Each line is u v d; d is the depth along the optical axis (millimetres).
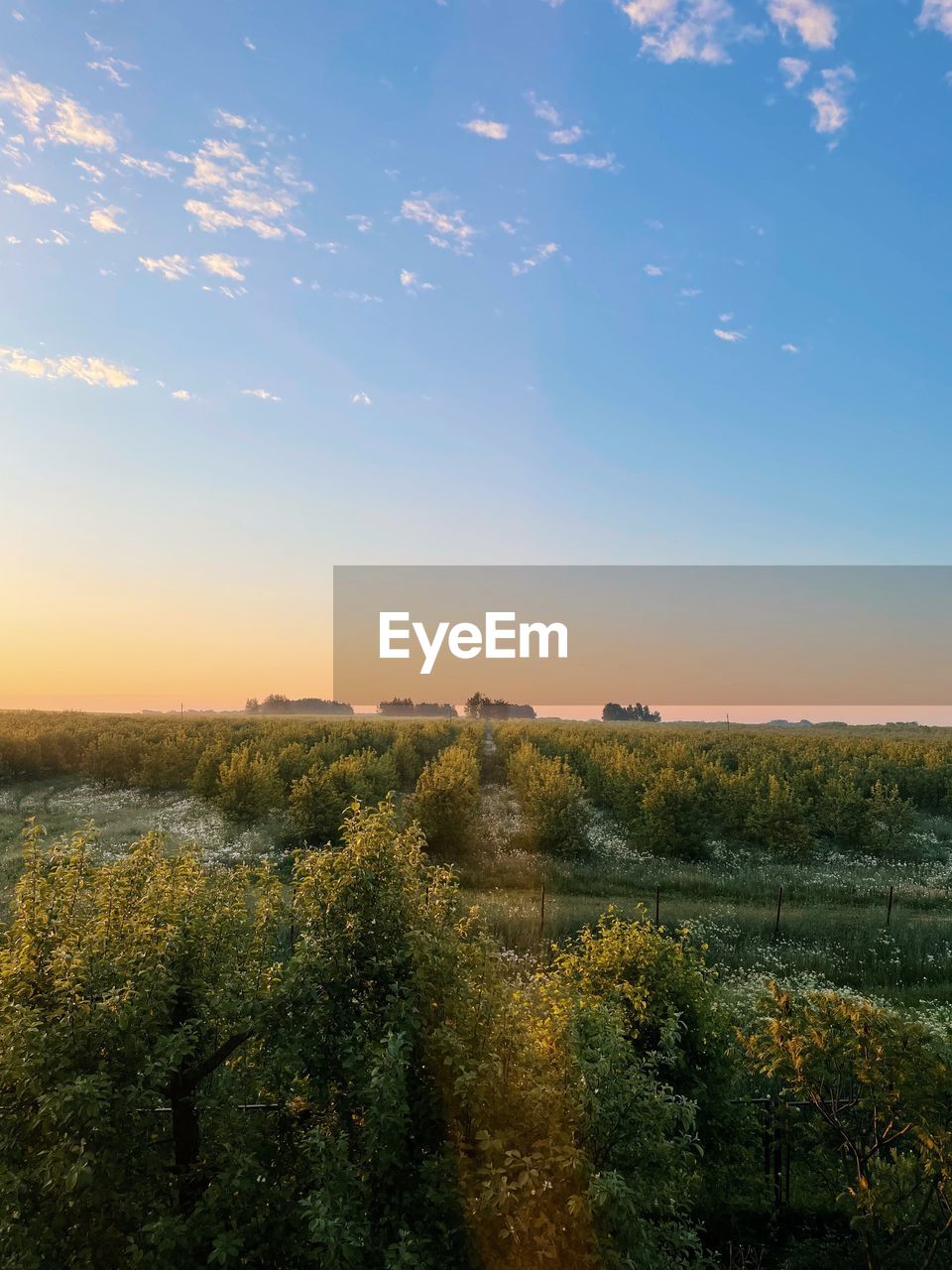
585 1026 6781
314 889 7184
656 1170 6484
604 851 29516
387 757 38938
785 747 52281
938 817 36844
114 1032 5859
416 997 6531
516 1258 5594
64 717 74188
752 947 18203
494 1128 6016
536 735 62531
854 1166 8586
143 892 7223
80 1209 5930
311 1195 5766
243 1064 7164
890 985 16469
